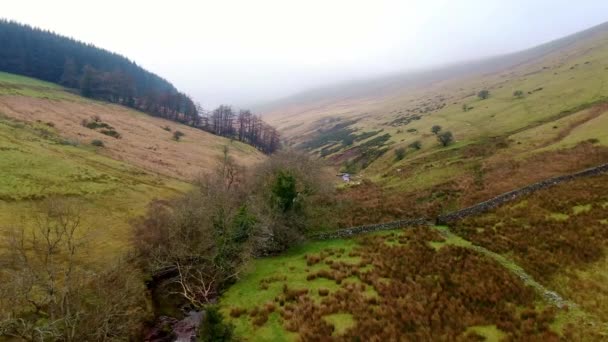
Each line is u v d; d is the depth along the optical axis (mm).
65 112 109312
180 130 137125
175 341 26859
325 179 56531
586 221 32688
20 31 167750
